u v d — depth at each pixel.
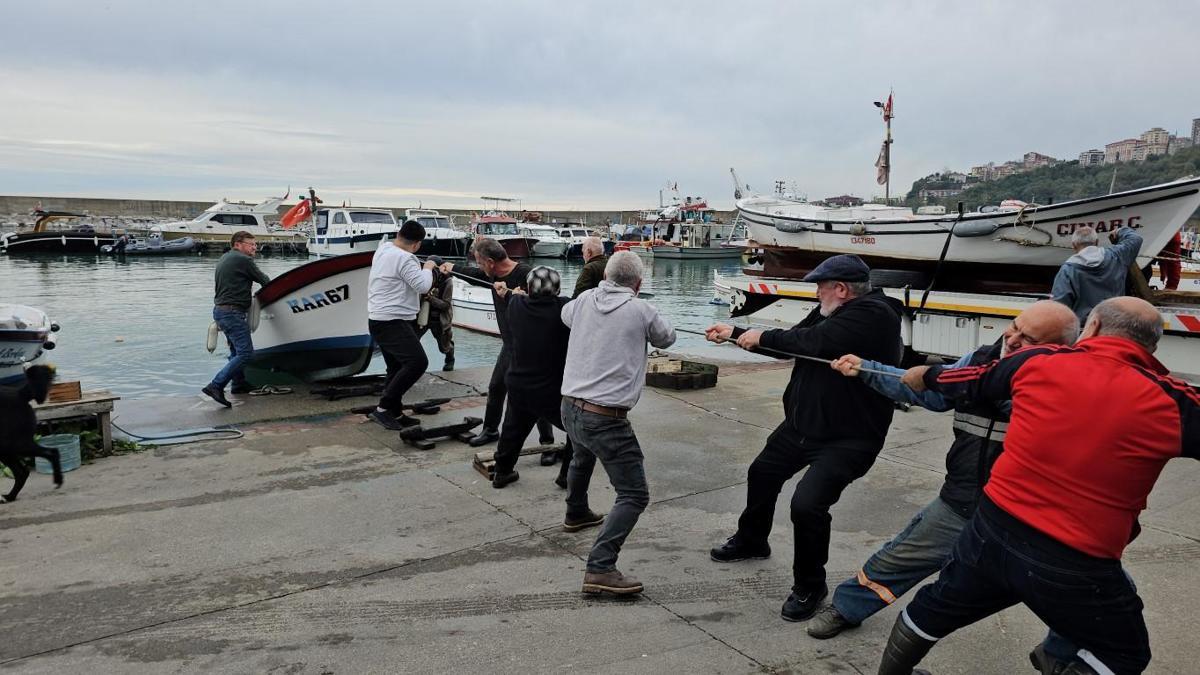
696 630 3.29
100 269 33.72
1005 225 9.55
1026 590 2.22
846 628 3.27
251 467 5.43
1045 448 2.17
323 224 36.47
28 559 3.89
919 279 9.66
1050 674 2.65
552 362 4.39
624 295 3.66
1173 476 5.33
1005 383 2.41
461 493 4.96
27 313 5.78
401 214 63.25
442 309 9.53
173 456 5.66
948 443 6.29
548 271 4.37
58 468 4.65
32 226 51.53
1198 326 7.29
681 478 5.36
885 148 14.27
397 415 6.46
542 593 3.61
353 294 8.26
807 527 3.26
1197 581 3.75
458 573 3.82
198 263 37.75
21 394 4.47
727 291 17.75
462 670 2.96
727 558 3.99
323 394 7.65
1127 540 2.16
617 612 3.44
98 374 12.16
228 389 8.51
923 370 2.81
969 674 2.99
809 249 11.91
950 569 2.46
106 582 3.66
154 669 2.95
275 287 8.12
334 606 3.46
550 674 2.94
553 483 5.16
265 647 3.12
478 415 7.07
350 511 4.62
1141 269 8.99
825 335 3.22
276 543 4.15
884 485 5.22
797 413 3.46
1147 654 2.25
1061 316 2.54
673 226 51.56
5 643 3.12
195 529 4.32
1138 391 2.08
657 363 8.90
